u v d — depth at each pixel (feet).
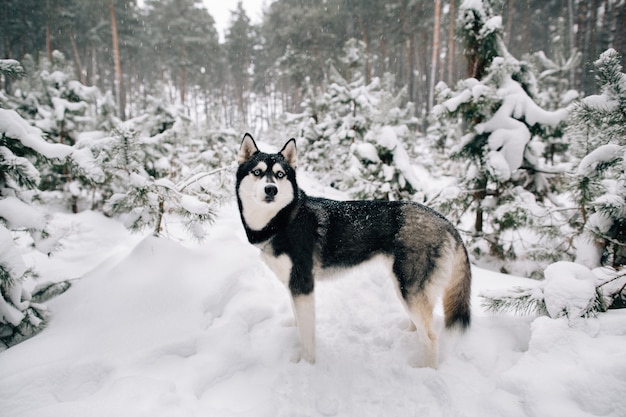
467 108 16.38
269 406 7.30
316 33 77.77
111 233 19.45
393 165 20.12
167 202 12.05
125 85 107.14
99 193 23.13
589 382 6.03
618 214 9.30
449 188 16.70
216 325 9.86
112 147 11.33
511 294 8.97
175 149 27.66
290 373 8.57
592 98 9.93
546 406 6.02
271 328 10.40
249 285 11.93
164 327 9.31
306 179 34.42
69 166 11.57
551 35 65.92
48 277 13.98
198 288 10.71
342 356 9.40
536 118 15.34
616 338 6.86
